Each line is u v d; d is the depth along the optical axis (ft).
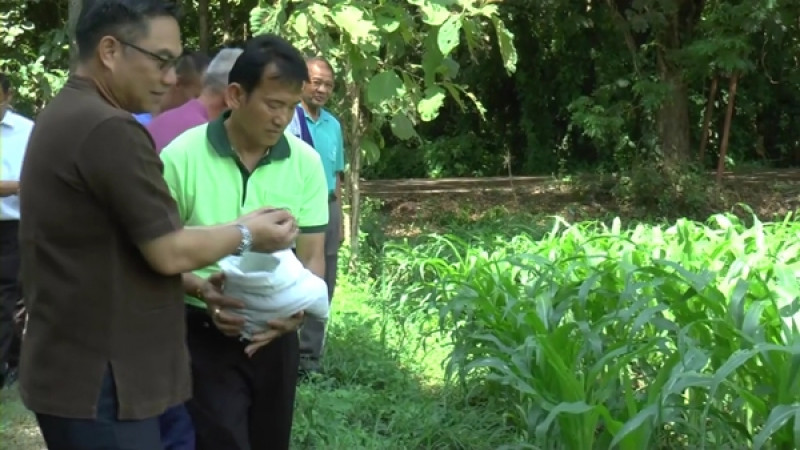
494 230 40.45
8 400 18.93
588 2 56.39
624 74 58.34
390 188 55.11
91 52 8.70
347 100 27.45
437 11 22.65
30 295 8.75
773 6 43.16
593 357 15.43
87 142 8.37
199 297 10.64
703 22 45.91
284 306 10.50
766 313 14.76
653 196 48.85
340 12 22.40
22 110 37.04
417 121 30.12
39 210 8.54
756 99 65.21
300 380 19.03
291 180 11.30
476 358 17.04
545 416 14.35
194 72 15.89
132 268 8.71
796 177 56.65
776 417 11.91
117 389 8.63
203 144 10.99
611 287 16.76
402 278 27.22
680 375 12.62
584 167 65.26
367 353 20.47
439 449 16.20
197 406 11.16
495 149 69.72
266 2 26.25
